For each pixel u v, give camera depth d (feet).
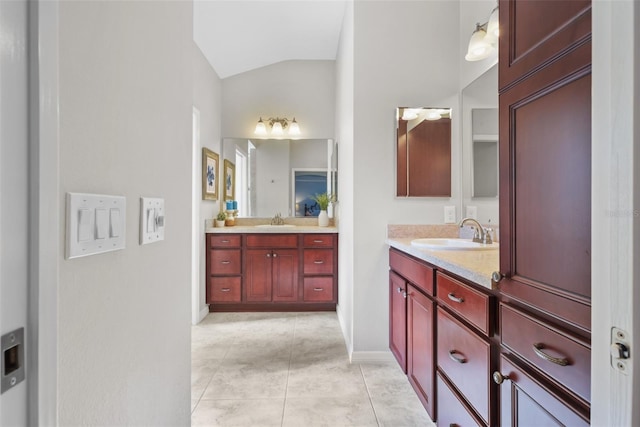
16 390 1.10
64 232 1.52
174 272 2.83
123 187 2.03
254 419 5.35
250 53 11.20
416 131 7.40
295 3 8.75
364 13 7.43
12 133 1.08
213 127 11.34
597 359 1.59
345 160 9.00
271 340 8.67
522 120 2.81
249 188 12.43
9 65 1.07
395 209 7.40
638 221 1.39
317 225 12.55
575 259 2.25
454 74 7.45
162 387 2.61
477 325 3.62
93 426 1.76
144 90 2.29
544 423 2.60
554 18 2.41
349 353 7.77
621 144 1.44
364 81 7.39
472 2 6.95
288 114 12.42
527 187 2.75
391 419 5.35
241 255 10.94
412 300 5.78
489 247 5.33
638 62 1.37
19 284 1.11
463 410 3.91
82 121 1.65
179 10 2.92
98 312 1.79
